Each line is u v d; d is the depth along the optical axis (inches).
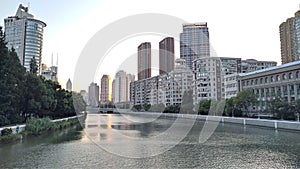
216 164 590.9
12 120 1206.3
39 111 1432.1
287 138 1048.8
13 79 1159.0
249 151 754.2
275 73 2331.4
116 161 595.8
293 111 1625.2
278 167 573.3
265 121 1539.1
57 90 1797.5
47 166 559.8
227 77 3058.6
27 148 780.6
